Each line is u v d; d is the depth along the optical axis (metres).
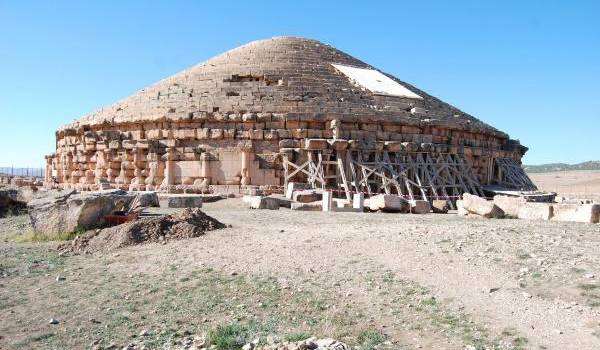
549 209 23.56
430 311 12.02
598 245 15.98
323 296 13.40
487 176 47.88
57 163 51.72
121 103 48.16
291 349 9.27
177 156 40.69
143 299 13.78
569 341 9.99
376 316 12.04
